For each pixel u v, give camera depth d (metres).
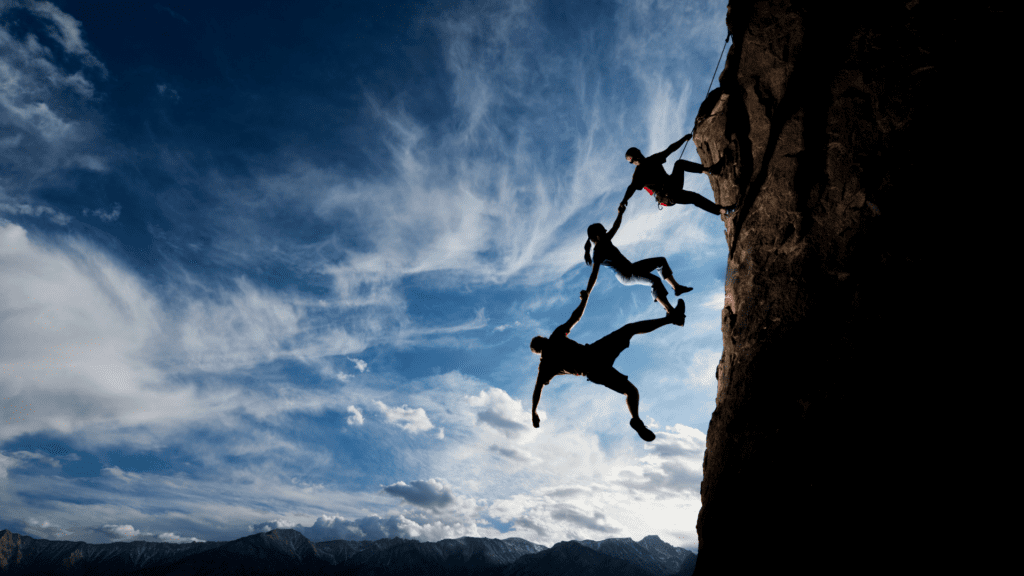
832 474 4.48
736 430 6.10
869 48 5.66
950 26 4.96
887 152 5.21
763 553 4.89
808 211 5.98
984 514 3.43
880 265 4.89
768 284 6.35
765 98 6.87
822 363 5.14
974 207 4.30
